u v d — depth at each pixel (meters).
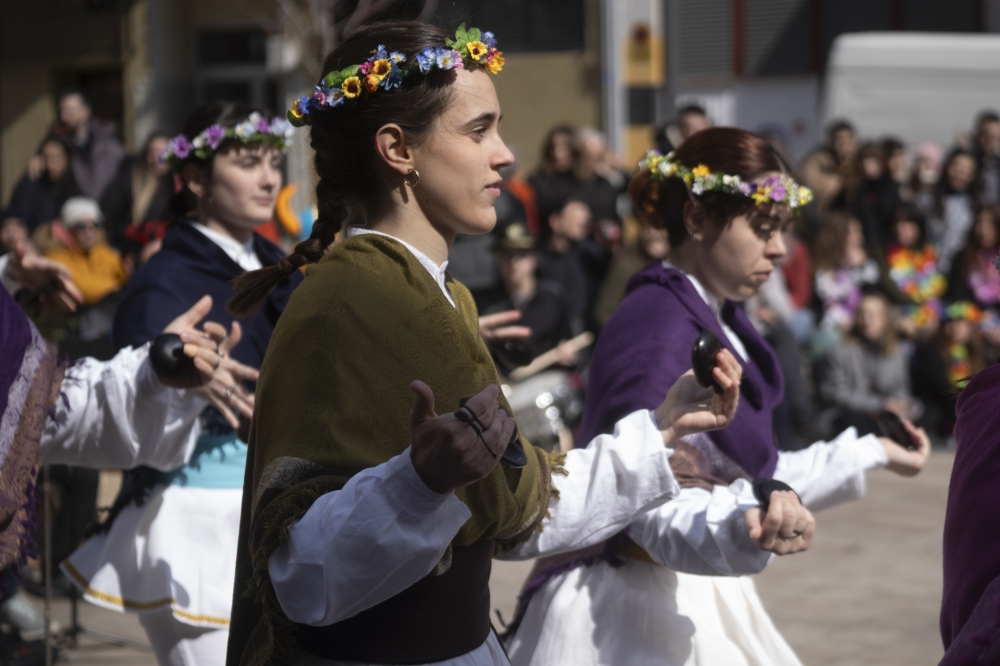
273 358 1.70
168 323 2.92
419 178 1.81
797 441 7.00
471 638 1.78
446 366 1.72
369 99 1.79
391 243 1.77
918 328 8.51
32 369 2.16
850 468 2.58
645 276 2.53
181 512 2.80
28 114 14.88
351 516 1.53
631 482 2.08
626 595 2.38
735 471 2.43
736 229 2.52
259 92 14.40
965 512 1.63
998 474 1.61
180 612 2.72
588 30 14.07
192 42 14.55
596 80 14.10
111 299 5.62
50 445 2.52
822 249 8.52
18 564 2.15
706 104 16.45
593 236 8.34
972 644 1.50
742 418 2.46
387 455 1.65
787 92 16.14
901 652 4.28
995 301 8.55
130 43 14.30
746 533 2.12
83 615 4.77
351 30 1.98
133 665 4.16
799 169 9.70
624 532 2.34
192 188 3.08
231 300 1.89
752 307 7.06
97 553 2.93
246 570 1.77
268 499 1.61
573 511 2.08
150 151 7.65
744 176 2.49
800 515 2.00
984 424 1.68
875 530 5.99
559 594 2.43
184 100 14.55
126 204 8.28
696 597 2.42
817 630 4.54
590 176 8.98
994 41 11.08
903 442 2.63
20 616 4.28
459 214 1.82
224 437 2.84
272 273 1.88
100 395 2.52
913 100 11.20
